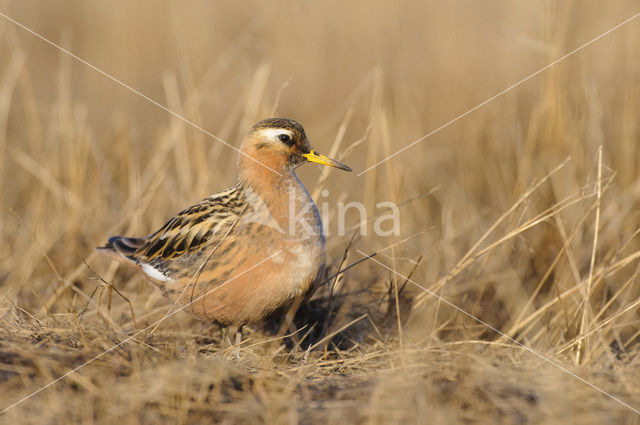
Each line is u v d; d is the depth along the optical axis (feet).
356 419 22.97
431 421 22.59
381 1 70.28
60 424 22.27
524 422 22.98
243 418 23.11
